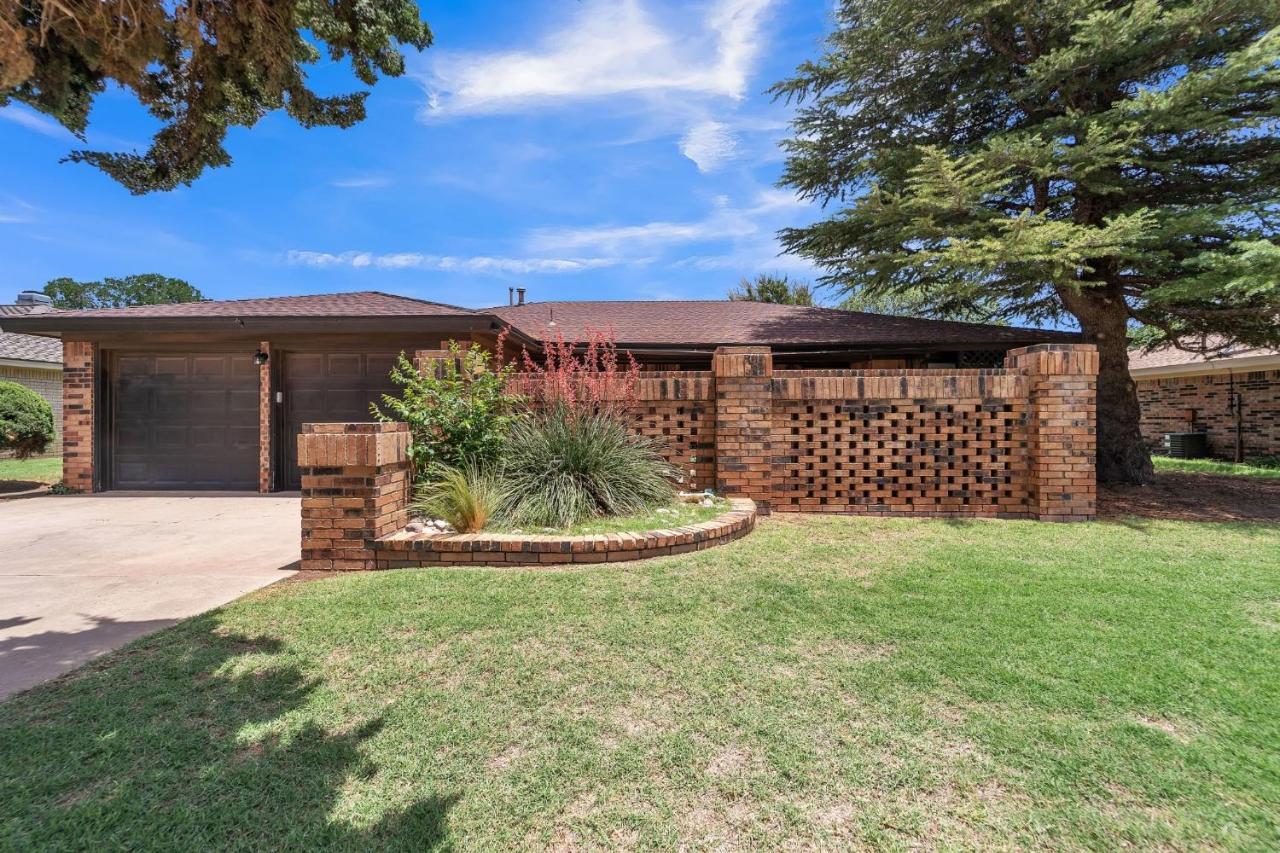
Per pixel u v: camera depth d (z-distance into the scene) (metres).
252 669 2.75
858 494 6.61
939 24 9.15
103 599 3.85
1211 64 8.46
